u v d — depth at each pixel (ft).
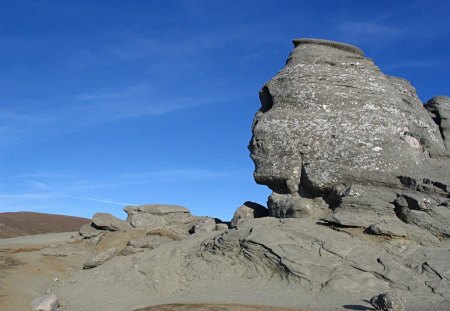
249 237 70.59
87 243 90.84
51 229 156.15
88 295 68.80
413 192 75.36
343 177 78.74
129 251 84.33
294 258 66.13
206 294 64.59
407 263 64.13
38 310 59.98
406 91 91.30
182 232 94.84
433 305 53.42
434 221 70.44
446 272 60.80
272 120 86.12
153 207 98.94
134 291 69.82
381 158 78.74
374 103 83.71
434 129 87.10
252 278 68.08
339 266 64.34
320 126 82.48
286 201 81.46
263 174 84.38
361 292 59.36
